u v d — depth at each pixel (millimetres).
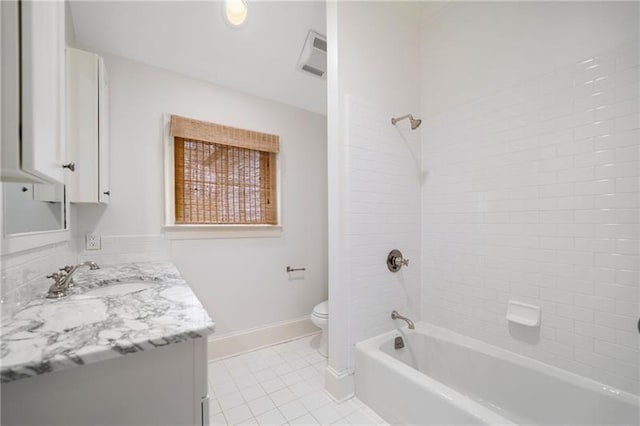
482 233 1782
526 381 1482
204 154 2266
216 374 1980
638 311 1219
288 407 1615
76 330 751
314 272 2859
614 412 1220
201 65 2143
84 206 1819
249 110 2498
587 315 1354
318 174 2922
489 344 1737
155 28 1842
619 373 1261
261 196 2557
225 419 1516
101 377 676
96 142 1515
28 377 580
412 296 2084
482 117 1792
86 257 1814
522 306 1566
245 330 2414
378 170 1874
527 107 1577
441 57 2049
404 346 1908
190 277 2172
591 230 1346
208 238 2250
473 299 1827
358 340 1762
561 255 1441
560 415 1361
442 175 2027
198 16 1841
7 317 838
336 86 1693
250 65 2229
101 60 1551
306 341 2582
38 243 1054
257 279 2494
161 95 2088
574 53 1409
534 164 1546
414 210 2109
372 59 1863
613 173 1284
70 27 1627
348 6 1743
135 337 706
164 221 2078
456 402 1184
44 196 1121
